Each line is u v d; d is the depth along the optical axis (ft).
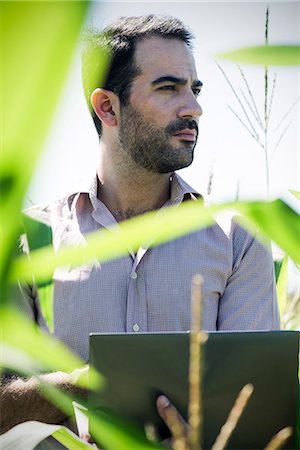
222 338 3.65
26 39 0.76
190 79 6.98
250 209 1.19
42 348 1.17
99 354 3.62
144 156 7.06
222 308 6.95
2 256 1.00
